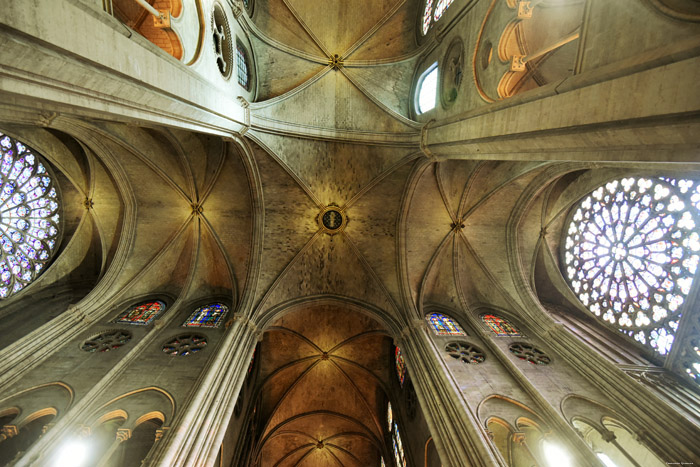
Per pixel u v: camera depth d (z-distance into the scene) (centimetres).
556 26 903
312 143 1435
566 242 1495
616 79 430
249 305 1347
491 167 1387
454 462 772
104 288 1296
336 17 1534
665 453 804
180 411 867
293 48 1527
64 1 380
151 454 711
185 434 746
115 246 1442
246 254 1491
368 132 1419
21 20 321
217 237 1487
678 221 1056
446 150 1060
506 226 1502
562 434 876
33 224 1324
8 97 414
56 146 1276
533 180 1360
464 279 1559
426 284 1529
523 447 859
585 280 1390
